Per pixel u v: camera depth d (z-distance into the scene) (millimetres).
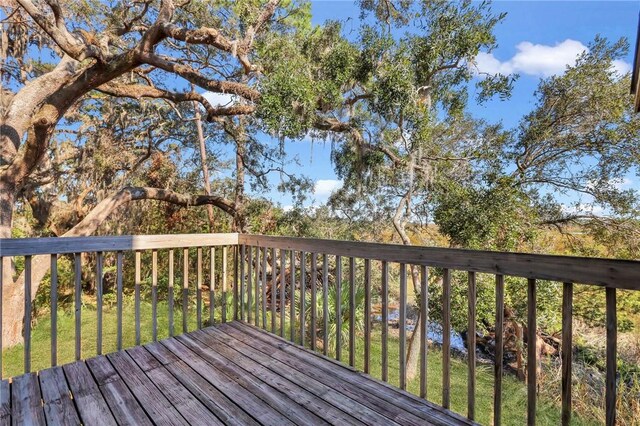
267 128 4324
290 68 4367
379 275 8039
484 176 6332
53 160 8211
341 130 5402
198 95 6207
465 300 5461
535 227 6305
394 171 6168
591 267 1346
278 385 2053
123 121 8492
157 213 9508
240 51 4453
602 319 6234
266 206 9039
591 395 4402
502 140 6914
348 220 8961
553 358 5840
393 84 4527
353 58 4836
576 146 6566
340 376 2178
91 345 5348
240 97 5102
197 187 10227
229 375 2186
